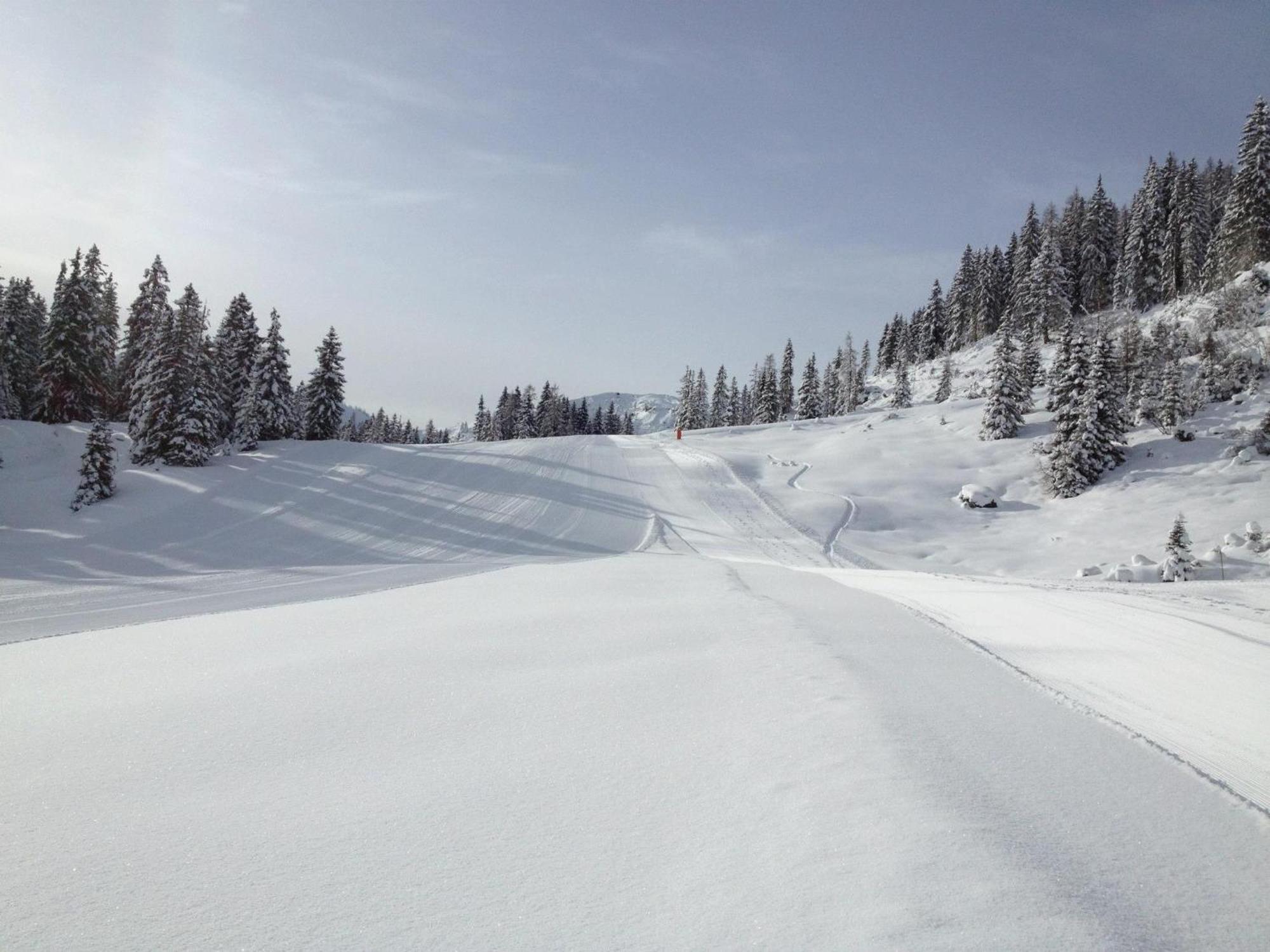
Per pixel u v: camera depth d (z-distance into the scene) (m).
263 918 2.11
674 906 2.09
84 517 30.25
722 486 39.47
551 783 3.06
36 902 2.22
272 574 19.23
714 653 5.56
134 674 5.39
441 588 11.13
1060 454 36.19
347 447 46.16
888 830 2.50
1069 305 70.56
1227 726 4.05
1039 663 5.66
